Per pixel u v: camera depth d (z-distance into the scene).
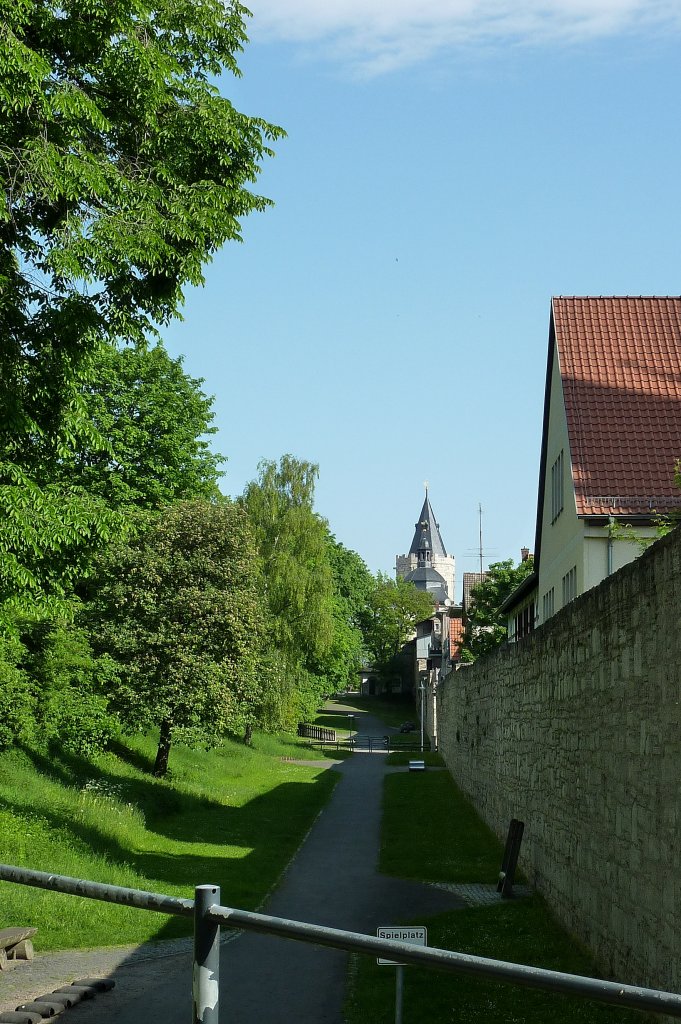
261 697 41.25
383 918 16.19
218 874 20.28
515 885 19.27
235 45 15.51
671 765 9.19
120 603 35.81
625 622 11.07
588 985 3.18
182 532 37.31
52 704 28.62
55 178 12.96
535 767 18.47
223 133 14.70
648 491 22.86
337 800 38.12
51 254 13.28
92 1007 10.08
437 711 67.69
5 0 12.52
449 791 39.19
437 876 20.62
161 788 32.69
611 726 11.70
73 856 18.38
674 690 9.15
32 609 15.87
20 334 14.57
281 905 17.50
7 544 14.45
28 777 25.45
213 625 36.81
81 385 15.82
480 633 71.75
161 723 36.84
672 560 9.27
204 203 14.38
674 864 9.02
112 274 13.96
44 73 12.45
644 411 24.23
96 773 31.20
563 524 25.23
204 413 42.59
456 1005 10.55
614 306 26.45
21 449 15.48
